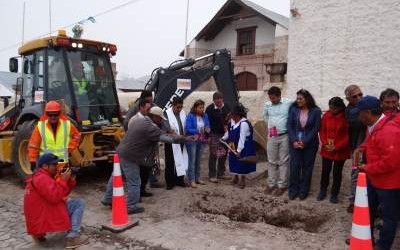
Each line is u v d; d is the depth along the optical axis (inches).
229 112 289.0
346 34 339.0
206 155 368.8
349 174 265.4
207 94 442.6
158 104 291.6
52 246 181.5
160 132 216.8
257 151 340.5
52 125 217.8
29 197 172.4
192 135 267.0
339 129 220.2
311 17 361.1
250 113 404.8
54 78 288.0
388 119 150.9
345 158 221.1
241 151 263.4
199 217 219.6
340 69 343.9
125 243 182.9
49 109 212.8
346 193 242.8
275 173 255.3
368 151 156.3
